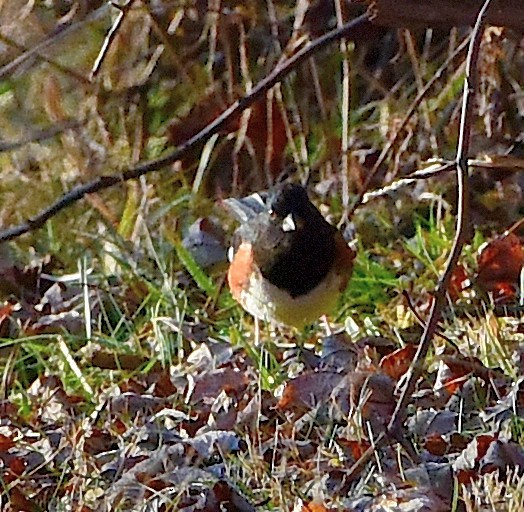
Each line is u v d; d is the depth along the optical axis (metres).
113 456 7.67
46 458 7.87
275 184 13.42
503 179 12.21
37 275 12.35
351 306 10.55
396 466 7.17
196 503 6.82
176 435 7.97
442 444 7.59
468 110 6.52
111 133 14.02
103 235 12.88
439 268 10.77
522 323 9.51
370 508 6.65
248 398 8.59
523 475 6.80
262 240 9.65
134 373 9.42
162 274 11.21
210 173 14.18
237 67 14.17
